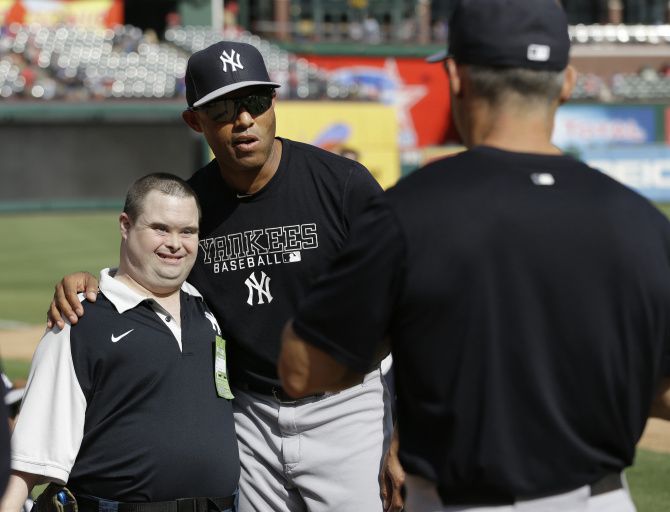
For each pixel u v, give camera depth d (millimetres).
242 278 3385
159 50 32219
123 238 3148
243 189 3357
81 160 28703
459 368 2061
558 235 2057
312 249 3342
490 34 2102
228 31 34188
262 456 3447
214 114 3217
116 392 3010
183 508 3047
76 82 29344
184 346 3119
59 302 3057
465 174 2096
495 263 2047
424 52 34125
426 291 2053
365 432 3400
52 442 2947
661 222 2156
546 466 2066
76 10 32594
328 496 3391
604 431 2096
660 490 5418
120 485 3010
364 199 3352
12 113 27688
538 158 2127
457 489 2105
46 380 3000
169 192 3080
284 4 35406
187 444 3037
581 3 38906
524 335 2049
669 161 27906
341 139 27859
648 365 2113
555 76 2131
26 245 19859
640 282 2078
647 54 36812
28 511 3957
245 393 3465
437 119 34188
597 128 33219
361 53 33969
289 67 32656
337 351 2107
